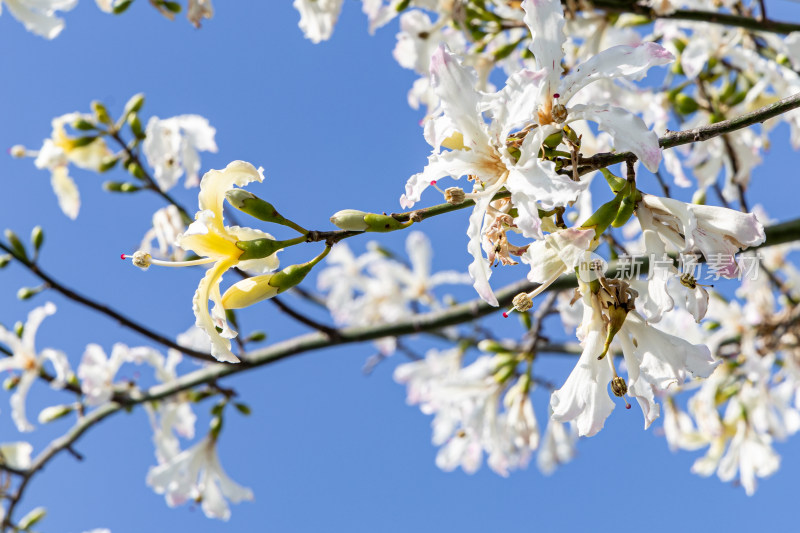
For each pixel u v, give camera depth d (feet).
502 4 14.07
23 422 15.47
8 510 15.38
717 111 14.82
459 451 19.30
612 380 7.11
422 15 14.60
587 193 13.08
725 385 17.70
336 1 14.52
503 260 7.22
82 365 15.55
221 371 15.17
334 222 7.02
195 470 16.05
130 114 15.21
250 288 6.99
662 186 13.82
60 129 15.75
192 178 15.43
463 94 7.03
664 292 7.11
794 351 16.94
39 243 13.92
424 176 7.11
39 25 14.58
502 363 16.84
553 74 7.09
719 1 14.37
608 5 12.80
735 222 6.98
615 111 6.91
